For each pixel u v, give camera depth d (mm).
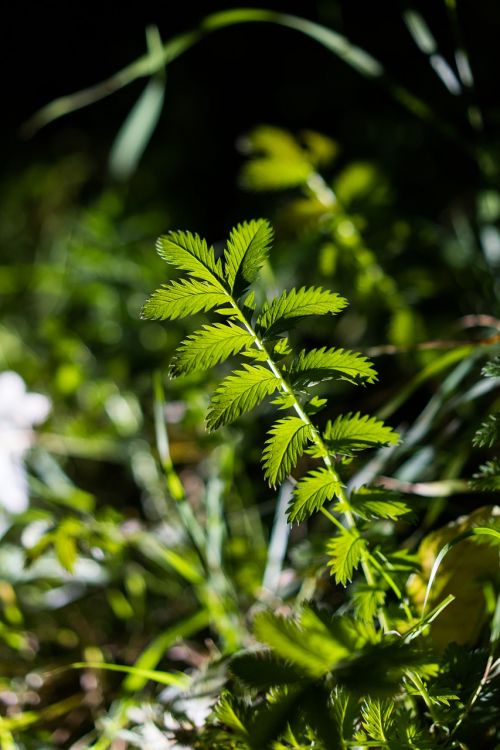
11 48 2260
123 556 803
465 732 585
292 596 758
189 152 1823
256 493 951
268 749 531
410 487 734
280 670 520
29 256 1817
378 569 600
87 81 2207
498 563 632
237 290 571
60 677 762
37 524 755
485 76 1247
